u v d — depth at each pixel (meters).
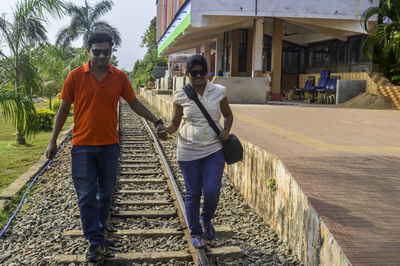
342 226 3.44
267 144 6.04
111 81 3.79
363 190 4.09
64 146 11.77
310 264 3.81
